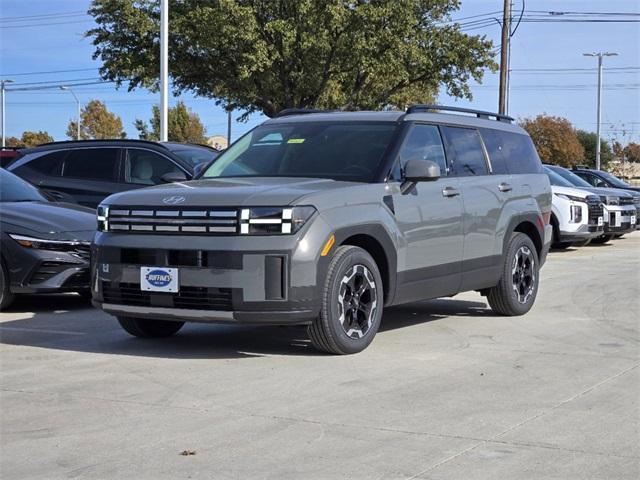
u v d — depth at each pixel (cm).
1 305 881
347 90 3272
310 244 609
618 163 7369
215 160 792
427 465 419
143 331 732
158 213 631
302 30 2888
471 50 3300
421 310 916
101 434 470
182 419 497
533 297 894
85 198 1173
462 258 777
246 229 604
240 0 2952
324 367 628
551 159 6512
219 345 714
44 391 562
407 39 3116
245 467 416
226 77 3158
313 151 740
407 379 595
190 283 614
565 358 671
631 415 510
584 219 1638
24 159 1206
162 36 2084
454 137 802
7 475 408
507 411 516
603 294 1048
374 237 668
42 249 868
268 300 601
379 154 712
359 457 430
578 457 433
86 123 7006
